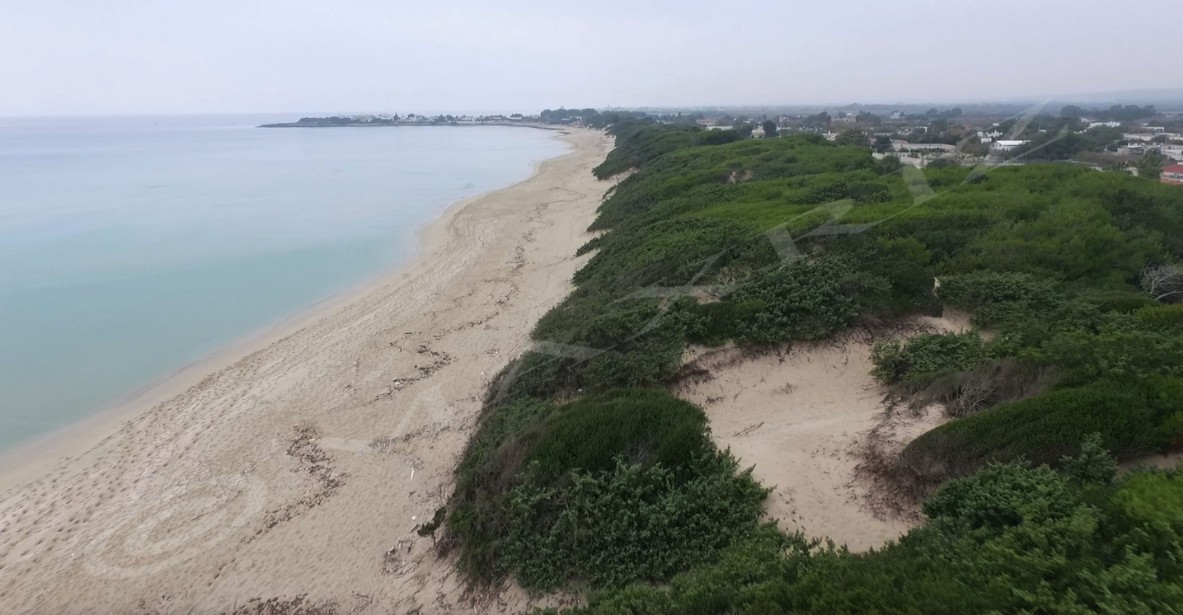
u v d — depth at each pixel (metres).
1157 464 6.32
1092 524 5.18
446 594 7.60
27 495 10.78
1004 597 4.62
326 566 8.63
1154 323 9.52
